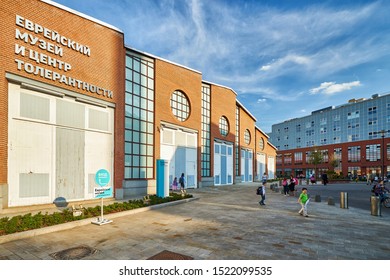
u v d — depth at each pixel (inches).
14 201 418.0
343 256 235.6
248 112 1555.1
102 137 577.0
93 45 554.6
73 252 239.1
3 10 406.3
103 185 364.8
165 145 839.7
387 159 2123.5
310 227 347.3
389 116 2637.8
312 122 3440.0
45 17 466.0
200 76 1032.2
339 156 2501.2
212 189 965.2
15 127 423.8
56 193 479.5
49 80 466.9
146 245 261.7
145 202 502.3
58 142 488.7
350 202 648.4
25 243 263.6
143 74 749.9
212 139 1135.0
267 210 487.2
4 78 404.5
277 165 3280.0
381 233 319.6
